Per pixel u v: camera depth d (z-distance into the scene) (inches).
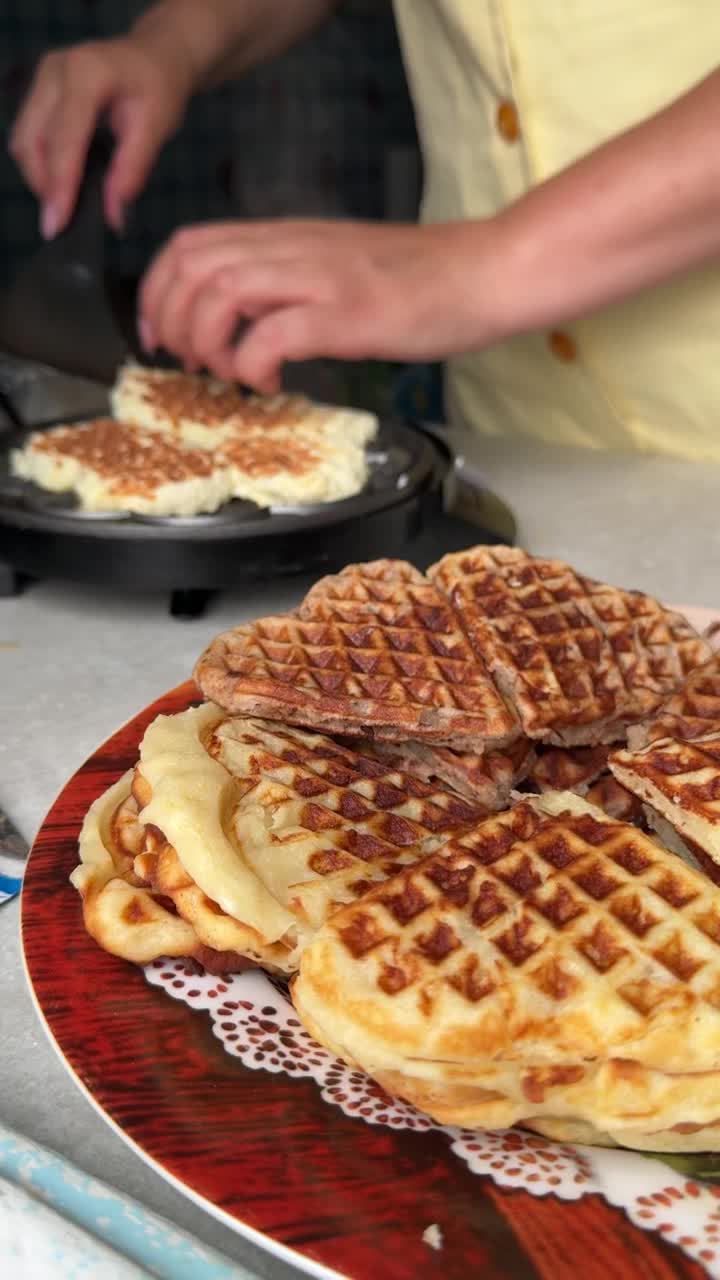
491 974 12.9
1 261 59.9
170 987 13.9
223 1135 12.3
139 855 14.8
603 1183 12.1
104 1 61.6
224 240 29.9
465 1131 12.6
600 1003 12.6
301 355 28.2
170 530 21.5
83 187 31.6
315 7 40.7
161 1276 11.9
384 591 18.9
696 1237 11.7
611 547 25.5
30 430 26.6
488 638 17.7
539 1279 11.3
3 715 19.9
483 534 23.8
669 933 13.4
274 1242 11.5
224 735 16.1
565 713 16.8
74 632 22.5
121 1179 12.9
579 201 27.2
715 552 25.2
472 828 14.8
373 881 14.4
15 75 60.0
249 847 14.7
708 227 26.8
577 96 31.1
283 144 67.3
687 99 26.7
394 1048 12.5
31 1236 11.9
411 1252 11.4
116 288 31.2
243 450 23.9
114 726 19.6
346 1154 12.2
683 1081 12.4
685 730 16.2
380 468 24.8
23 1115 13.5
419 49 35.1
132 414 27.0
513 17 31.0
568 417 34.9
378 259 28.6
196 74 37.7
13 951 15.4
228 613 23.0
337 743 16.9
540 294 27.8
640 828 16.2
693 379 32.3
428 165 37.0
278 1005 13.8
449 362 38.4
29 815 17.4
